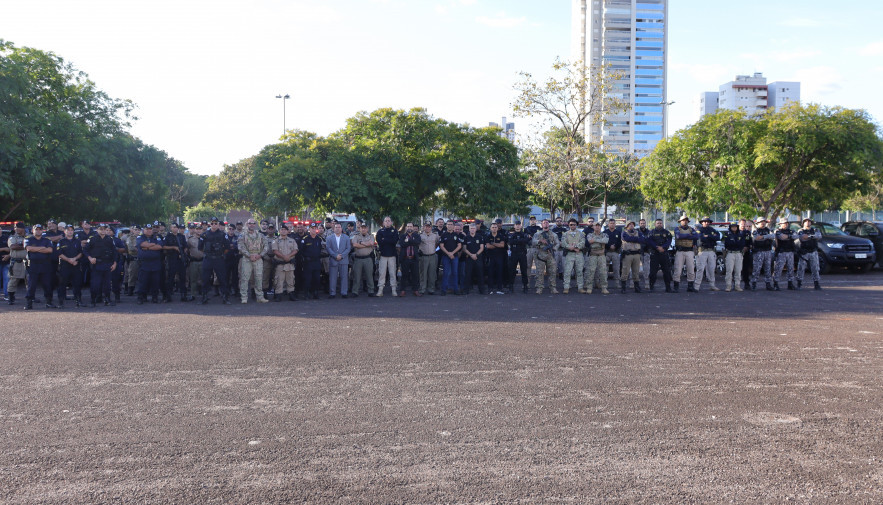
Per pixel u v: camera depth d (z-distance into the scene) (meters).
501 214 29.20
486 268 17.44
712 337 9.28
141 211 28.81
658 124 124.56
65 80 28.33
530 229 18.70
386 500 3.83
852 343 8.77
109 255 14.15
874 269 24.33
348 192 22.50
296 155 22.88
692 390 6.29
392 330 10.07
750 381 6.63
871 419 5.35
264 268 15.45
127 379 6.82
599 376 6.88
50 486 4.04
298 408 5.72
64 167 25.72
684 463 4.39
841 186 27.69
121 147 26.75
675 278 16.12
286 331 10.03
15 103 24.23
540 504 3.77
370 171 23.20
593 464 4.38
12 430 5.12
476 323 10.78
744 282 17.09
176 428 5.16
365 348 8.53
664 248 15.90
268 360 7.78
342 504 3.78
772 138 25.05
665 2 123.94
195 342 9.05
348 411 5.62
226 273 14.54
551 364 7.49
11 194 23.19
